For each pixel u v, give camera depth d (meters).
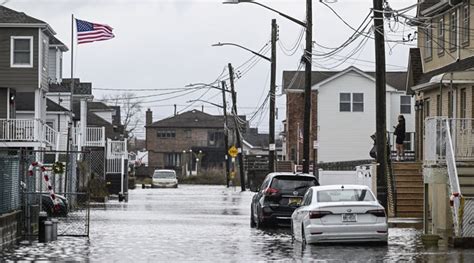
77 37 79.69
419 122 66.50
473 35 55.16
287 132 118.38
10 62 81.94
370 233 35.28
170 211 67.25
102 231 45.59
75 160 68.81
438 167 40.62
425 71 66.06
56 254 33.50
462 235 35.88
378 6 45.91
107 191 91.62
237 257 32.34
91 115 152.62
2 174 37.00
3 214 36.81
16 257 32.31
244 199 92.50
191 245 37.59
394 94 110.94
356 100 112.31
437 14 61.53
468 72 51.09
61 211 54.81
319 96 112.19
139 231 45.78
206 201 87.19
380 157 46.41
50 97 107.19
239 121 157.50
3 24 81.25
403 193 55.66
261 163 147.50
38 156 61.69
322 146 112.06
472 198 36.03
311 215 35.41
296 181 48.56
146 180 175.62
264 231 46.34
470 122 42.03
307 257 31.70
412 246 35.84
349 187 37.09
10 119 80.56
